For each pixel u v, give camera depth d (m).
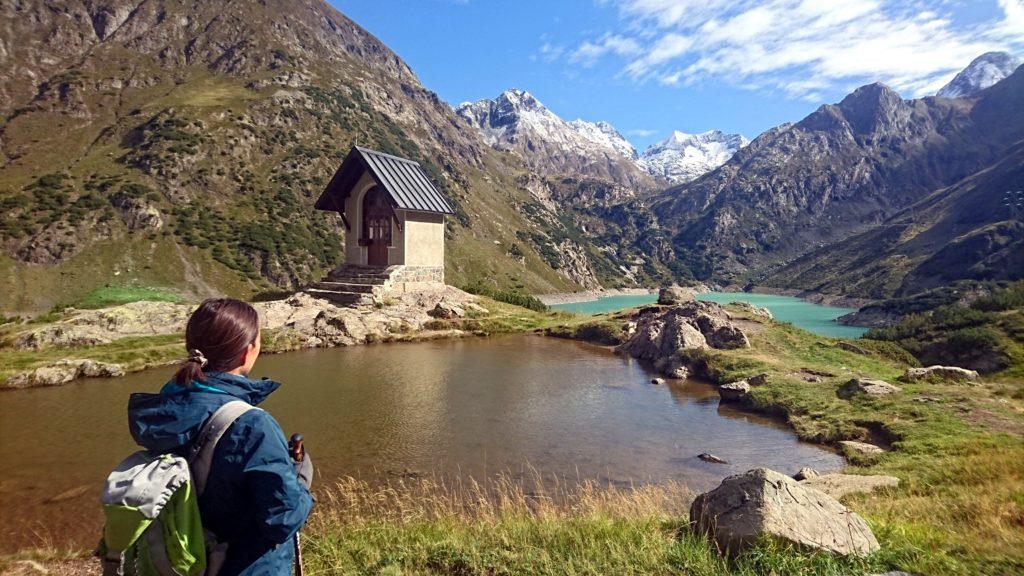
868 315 116.75
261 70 197.38
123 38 190.62
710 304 31.06
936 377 20.44
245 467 2.52
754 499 6.46
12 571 7.52
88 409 17.67
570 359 26.89
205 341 2.85
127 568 2.51
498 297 48.28
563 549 6.55
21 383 20.44
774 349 26.53
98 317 27.39
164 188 112.50
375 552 6.72
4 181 106.12
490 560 6.32
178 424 2.54
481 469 12.74
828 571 5.49
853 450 14.10
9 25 169.75
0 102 144.00
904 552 5.95
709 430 16.22
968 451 12.89
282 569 2.90
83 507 10.81
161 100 149.25
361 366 24.41
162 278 89.94
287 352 27.84
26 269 85.31
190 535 2.47
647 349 27.16
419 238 41.34
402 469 12.66
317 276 106.38
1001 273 133.38
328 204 41.31
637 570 5.85
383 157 41.31
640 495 10.34
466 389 20.48
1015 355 33.72
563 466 13.04
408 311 35.97
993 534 6.83
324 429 15.55
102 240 94.12
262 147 141.88
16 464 13.05
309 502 2.82
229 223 110.38
